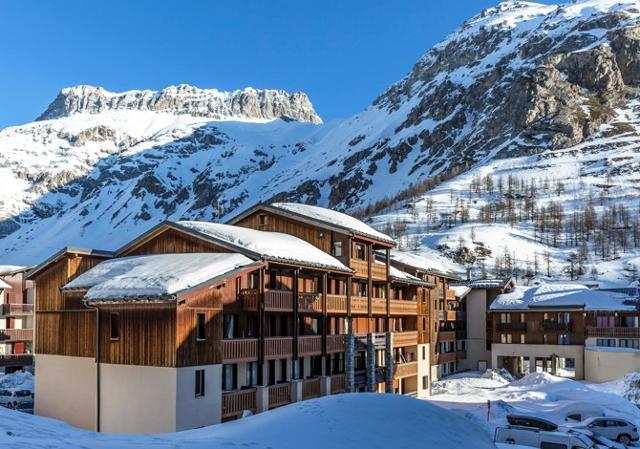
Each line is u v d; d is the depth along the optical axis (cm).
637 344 7281
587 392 5666
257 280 3778
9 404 5031
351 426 2264
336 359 4500
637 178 19812
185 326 3130
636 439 4103
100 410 3316
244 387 3525
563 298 7900
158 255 3831
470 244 15600
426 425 2430
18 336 6788
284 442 2077
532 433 3497
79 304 3781
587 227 16525
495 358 8025
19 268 7150
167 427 3047
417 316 5888
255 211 4800
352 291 4744
